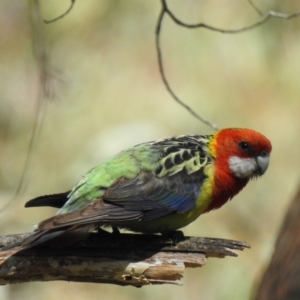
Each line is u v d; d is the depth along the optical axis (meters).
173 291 13.89
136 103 14.77
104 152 14.16
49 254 8.10
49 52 14.23
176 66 14.91
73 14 15.05
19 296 14.09
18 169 14.71
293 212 9.94
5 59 15.88
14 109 15.55
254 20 14.77
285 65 14.99
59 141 14.68
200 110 14.60
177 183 8.84
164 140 9.41
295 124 15.16
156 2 15.15
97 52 15.11
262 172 9.56
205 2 14.88
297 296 8.96
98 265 8.21
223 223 14.62
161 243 8.36
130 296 14.10
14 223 13.92
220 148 9.35
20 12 15.97
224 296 13.84
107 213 8.19
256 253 14.40
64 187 14.28
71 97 14.85
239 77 14.96
